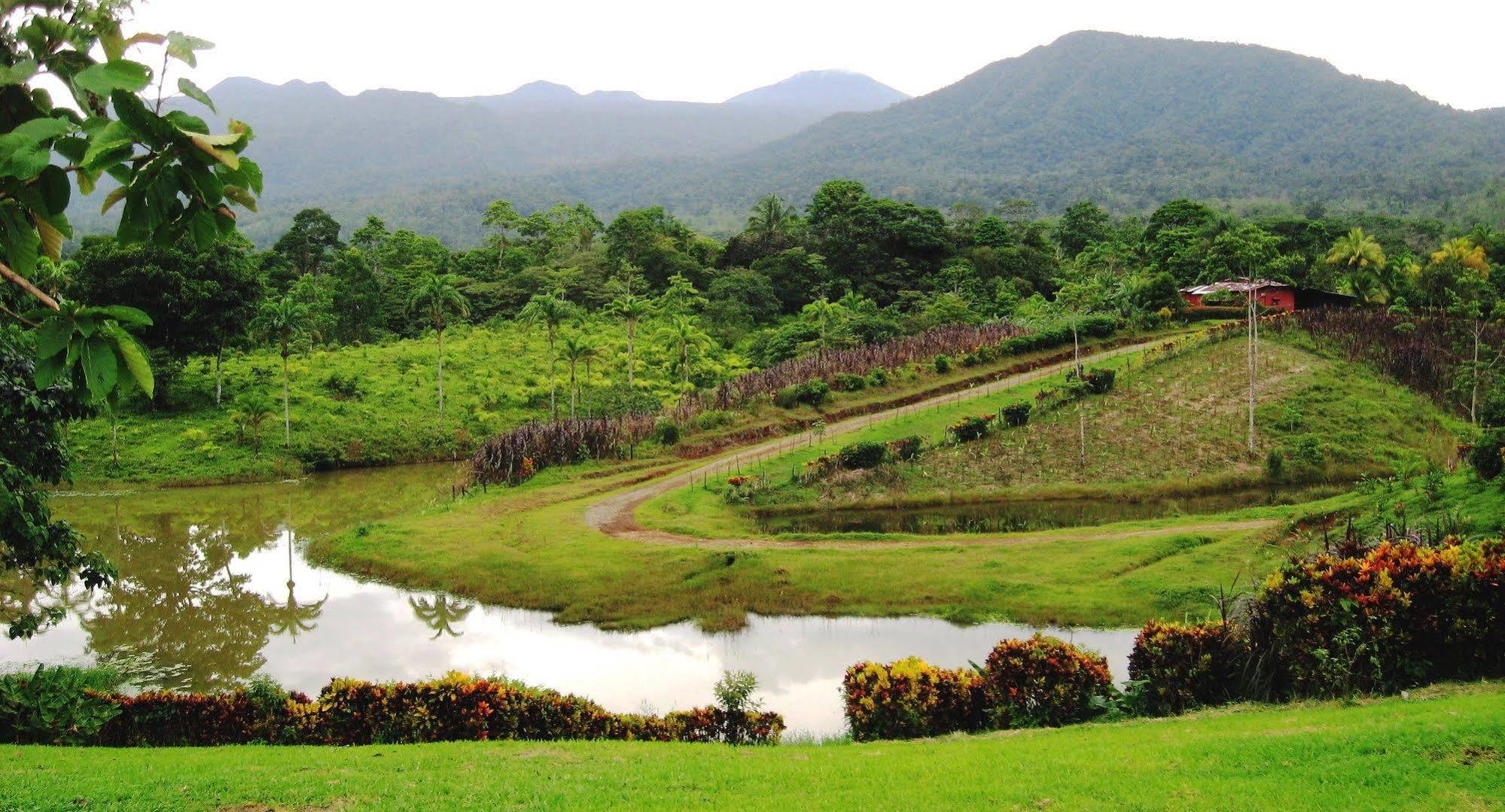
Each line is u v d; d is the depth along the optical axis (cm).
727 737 1455
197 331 5753
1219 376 5234
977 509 3850
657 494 4144
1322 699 1282
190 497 4812
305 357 7169
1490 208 15150
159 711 1400
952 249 9944
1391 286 6594
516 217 11519
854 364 5997
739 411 5456
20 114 371
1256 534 2802
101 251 5406
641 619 2630
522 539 3447
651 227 10419
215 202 325
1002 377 5869
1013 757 1016
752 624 2566
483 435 6066
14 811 835
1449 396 4816
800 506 3872
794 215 11425
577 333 7950
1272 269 7544
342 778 976
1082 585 2631
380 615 2775
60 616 1568
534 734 1408
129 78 295
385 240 10612
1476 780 775
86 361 324
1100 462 4291
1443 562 1295
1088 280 7938
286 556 3528
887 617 2573
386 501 4666
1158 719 1333
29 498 1363
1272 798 776
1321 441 4394
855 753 1152
